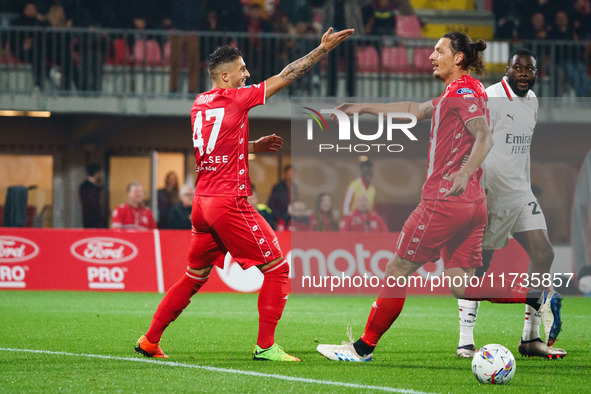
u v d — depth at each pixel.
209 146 16.16
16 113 47.44
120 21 49.38
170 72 48.25
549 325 16.83
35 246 36.47
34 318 25.69
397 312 16.80
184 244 36.78
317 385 14.38
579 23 52.19
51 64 48.69
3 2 51.12
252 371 15.76
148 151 53.91
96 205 46.28
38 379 14.82
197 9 50.75
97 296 34.03
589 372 16.16
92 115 47.47
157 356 17.56
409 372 15.91
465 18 54.62
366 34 50.00
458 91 16.22
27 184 53.12
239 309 29.61
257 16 49.97
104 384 14.36
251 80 48.53
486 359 14.73
